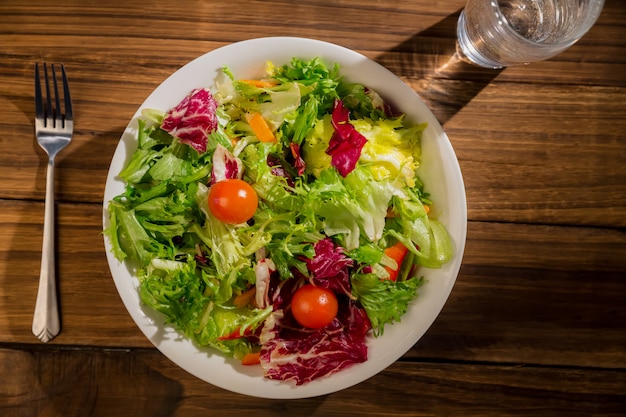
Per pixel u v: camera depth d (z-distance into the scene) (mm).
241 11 469
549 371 479
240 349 424
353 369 418
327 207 415
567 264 483
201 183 422
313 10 473
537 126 483
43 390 449
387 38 477
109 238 398
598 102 489
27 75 461
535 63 483
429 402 469
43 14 462
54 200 452
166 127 404
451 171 416
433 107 478
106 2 464
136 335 454
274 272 426
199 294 405
